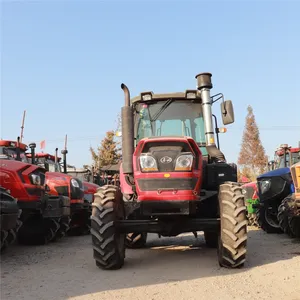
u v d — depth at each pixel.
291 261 5.50
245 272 4.84
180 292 4.00
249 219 11.30
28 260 6.06
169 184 5.09
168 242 8.05
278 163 11.88
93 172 13.79
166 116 6.66
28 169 7.09
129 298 3.83
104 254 5.09
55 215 7.54
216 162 6.14
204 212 5.83
